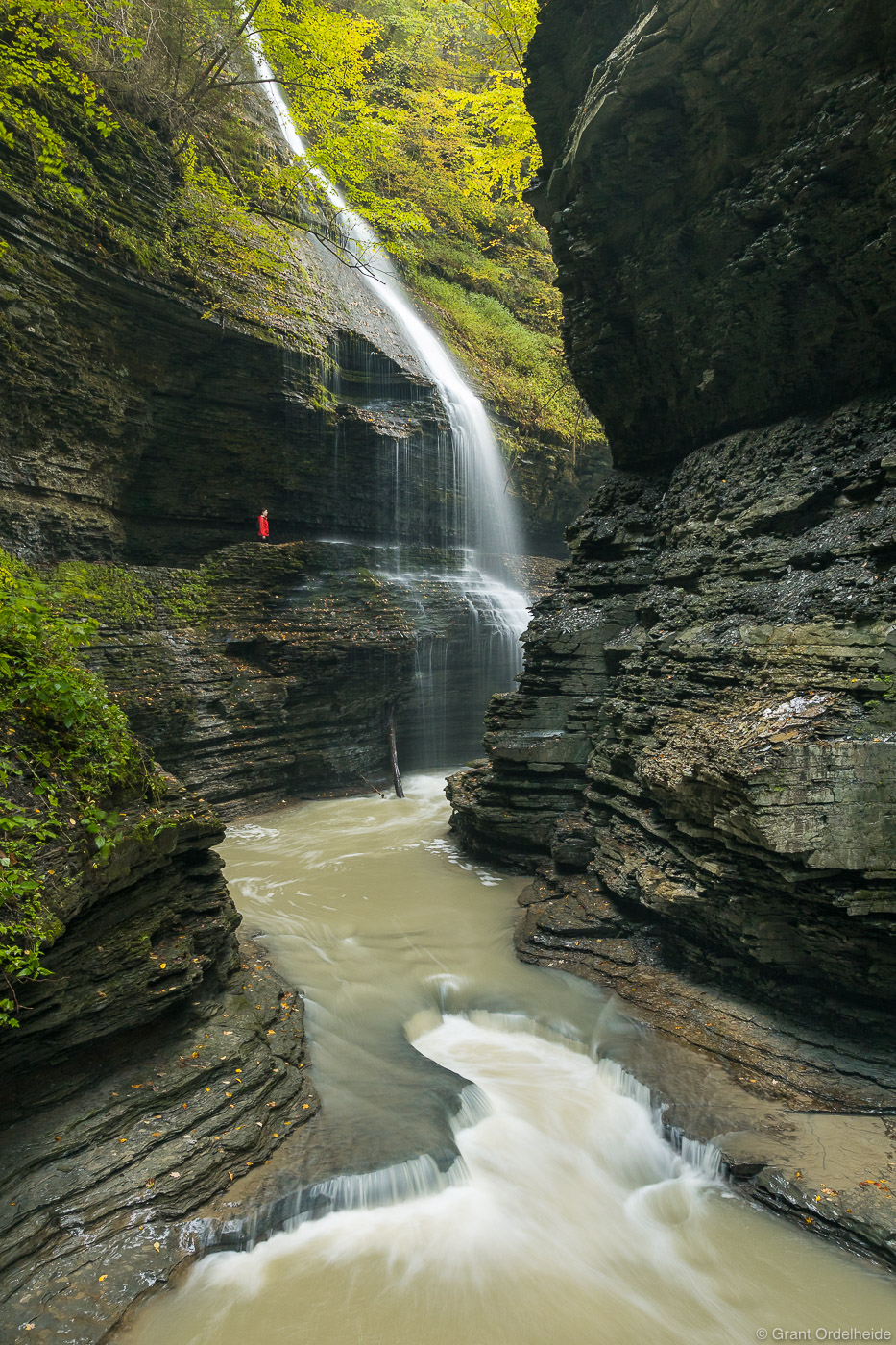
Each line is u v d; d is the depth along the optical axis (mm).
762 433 9109
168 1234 4992
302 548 17891
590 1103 6766
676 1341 4641
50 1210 4852
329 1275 5012
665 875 8148
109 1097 5637
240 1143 5637
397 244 20922
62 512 14078
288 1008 7504
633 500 11422
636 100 8344
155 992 6027
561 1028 7637
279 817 15539
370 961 8906
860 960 6543
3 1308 4367
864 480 7539
